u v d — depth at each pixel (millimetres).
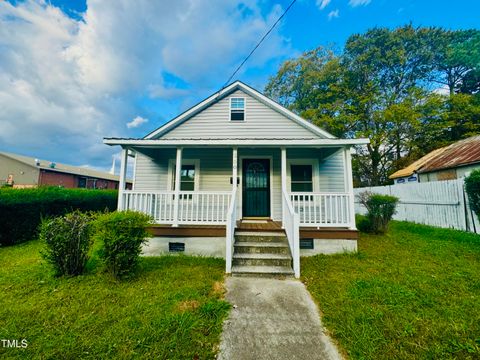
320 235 5500
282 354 2242
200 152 8070
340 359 2182
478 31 20500
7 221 6234
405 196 10492
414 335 2406
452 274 4000
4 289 3434
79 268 4039
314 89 22547
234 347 2330
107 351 2174
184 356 2156
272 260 4605
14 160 21641
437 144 17922
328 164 8109
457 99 17188
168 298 3217
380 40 21375
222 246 5480
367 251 5523
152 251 5570
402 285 3607
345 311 2902
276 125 8344
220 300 3240
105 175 29359
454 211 7855
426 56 20797
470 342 2273
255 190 7812
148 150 7562
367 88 20562
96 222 3916
